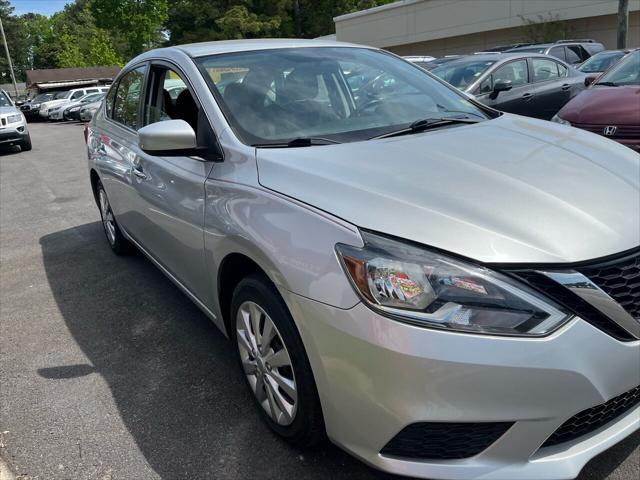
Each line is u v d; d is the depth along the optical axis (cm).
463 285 176
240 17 4003
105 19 4025
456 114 317
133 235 421
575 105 573
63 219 681
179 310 391
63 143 1705
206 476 231
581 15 2158
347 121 290
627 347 185
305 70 318
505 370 172
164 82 347
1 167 1231
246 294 239
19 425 272
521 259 180
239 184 244
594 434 194
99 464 242
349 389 189
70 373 318
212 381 300
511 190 209
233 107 280
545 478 182
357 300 183
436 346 173
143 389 297
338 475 227
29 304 421
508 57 866
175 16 4412
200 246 273
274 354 230
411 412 177
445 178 216
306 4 4453
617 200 212
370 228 190
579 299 180
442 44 2747
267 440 249
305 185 219
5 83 8175
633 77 629
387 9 2852
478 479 182
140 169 354
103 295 427
